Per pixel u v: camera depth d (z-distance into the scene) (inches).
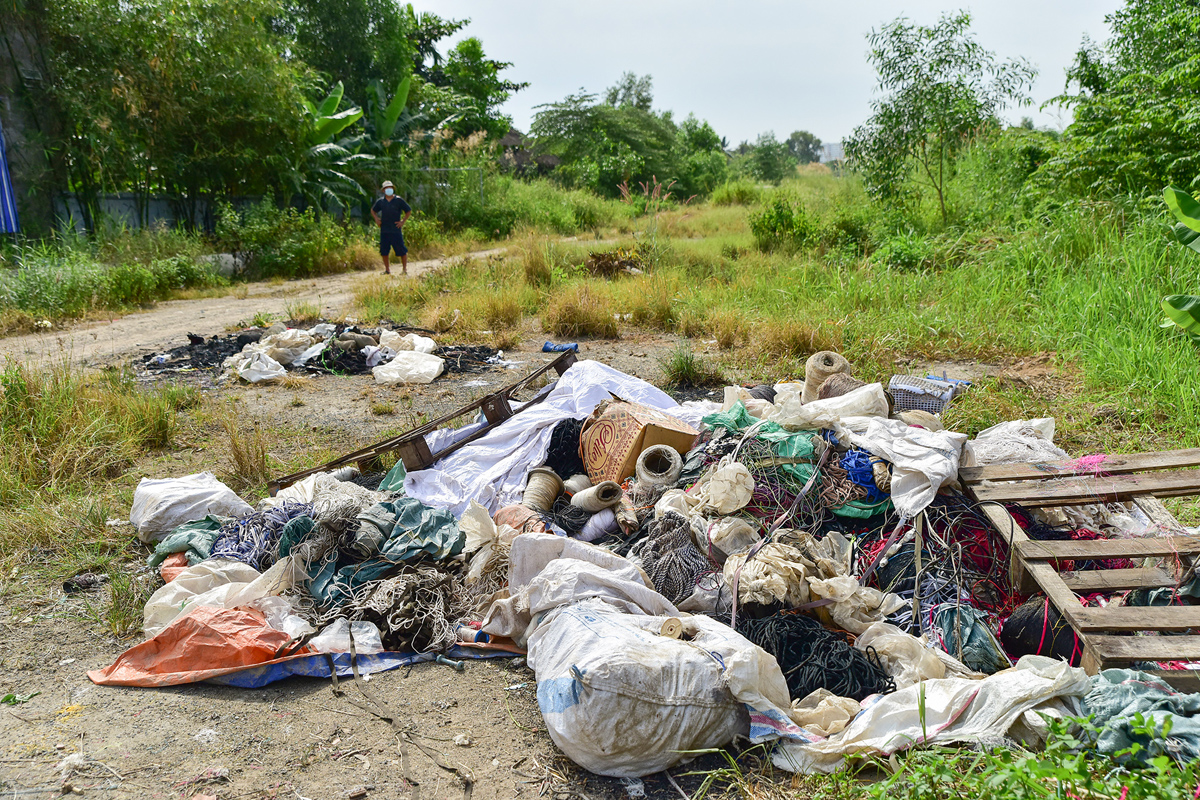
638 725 103.5
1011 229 445.7
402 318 417.4
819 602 138.8
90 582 155.9
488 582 153.0
